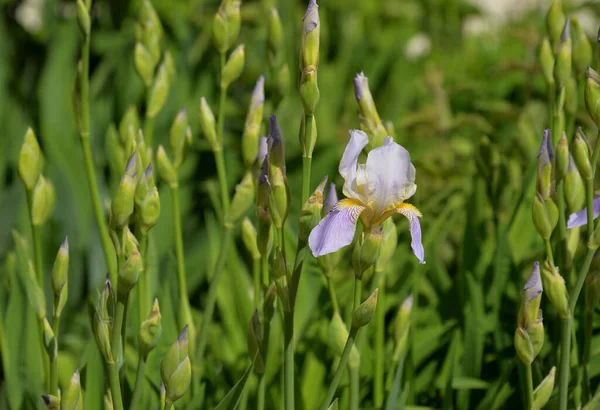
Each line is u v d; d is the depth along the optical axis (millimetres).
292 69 2830
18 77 2902
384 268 1408
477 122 2232
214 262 1669
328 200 1354
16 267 1601
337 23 3348
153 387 1496
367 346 1537
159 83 1521
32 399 1538
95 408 1487
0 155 2293
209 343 1635
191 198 2279
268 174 1312
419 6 3705
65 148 2191
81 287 2080
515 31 2514
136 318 1542
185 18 2684
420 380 1572
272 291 1350
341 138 2361
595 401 1376
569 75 1437
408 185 1295
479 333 1546
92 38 2807
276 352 1568
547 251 1355
